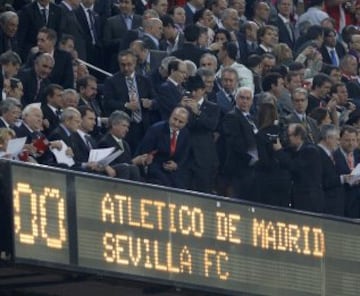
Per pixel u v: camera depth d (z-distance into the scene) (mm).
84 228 32781
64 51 43469
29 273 32781
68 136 38469
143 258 33688
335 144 42281
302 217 36312
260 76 46844
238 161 41250
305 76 49219
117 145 39469
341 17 56312
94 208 32969
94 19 47750
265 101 42250
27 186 31969
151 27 46812
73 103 40500
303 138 41375
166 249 34031
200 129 41125
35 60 41844
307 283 36250
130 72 43031
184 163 40750
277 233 35875
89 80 42656
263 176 40938
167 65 43469
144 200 33781
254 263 35438
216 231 34875
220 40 47719
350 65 50281
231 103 43406
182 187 40625
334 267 36688
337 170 42281
